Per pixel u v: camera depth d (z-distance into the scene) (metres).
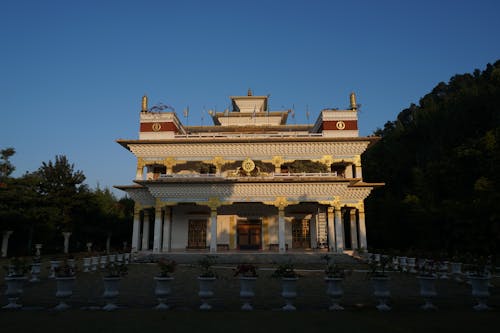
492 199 36.50
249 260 32.56
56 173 51.84
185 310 11.95
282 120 54.72
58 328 9.55
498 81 62.16
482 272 13.61
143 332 9.22
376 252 34.50
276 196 35.41
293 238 40.38
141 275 22.95
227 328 9.60
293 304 13.12
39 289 17.20
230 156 40.03
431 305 12.18
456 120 58.34
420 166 60.47
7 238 43.12
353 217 39.97
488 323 10.09
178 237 40.69
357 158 39.62
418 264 24.11
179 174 38.25
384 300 12.18
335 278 12.16
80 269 26.06
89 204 53.84
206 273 12.69
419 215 45.00
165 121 41.72
